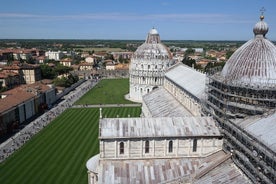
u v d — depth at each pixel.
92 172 66.44
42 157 87.06
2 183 71.44
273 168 44.94
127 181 57.31
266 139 49.06
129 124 63.62
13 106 116.06
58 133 109.81
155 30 195.25
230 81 61.38
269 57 60.94
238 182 51.75
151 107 116.06
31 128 116.81
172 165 61.62
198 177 56.28
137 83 188.12
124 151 61.66
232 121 59.84
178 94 112.81
